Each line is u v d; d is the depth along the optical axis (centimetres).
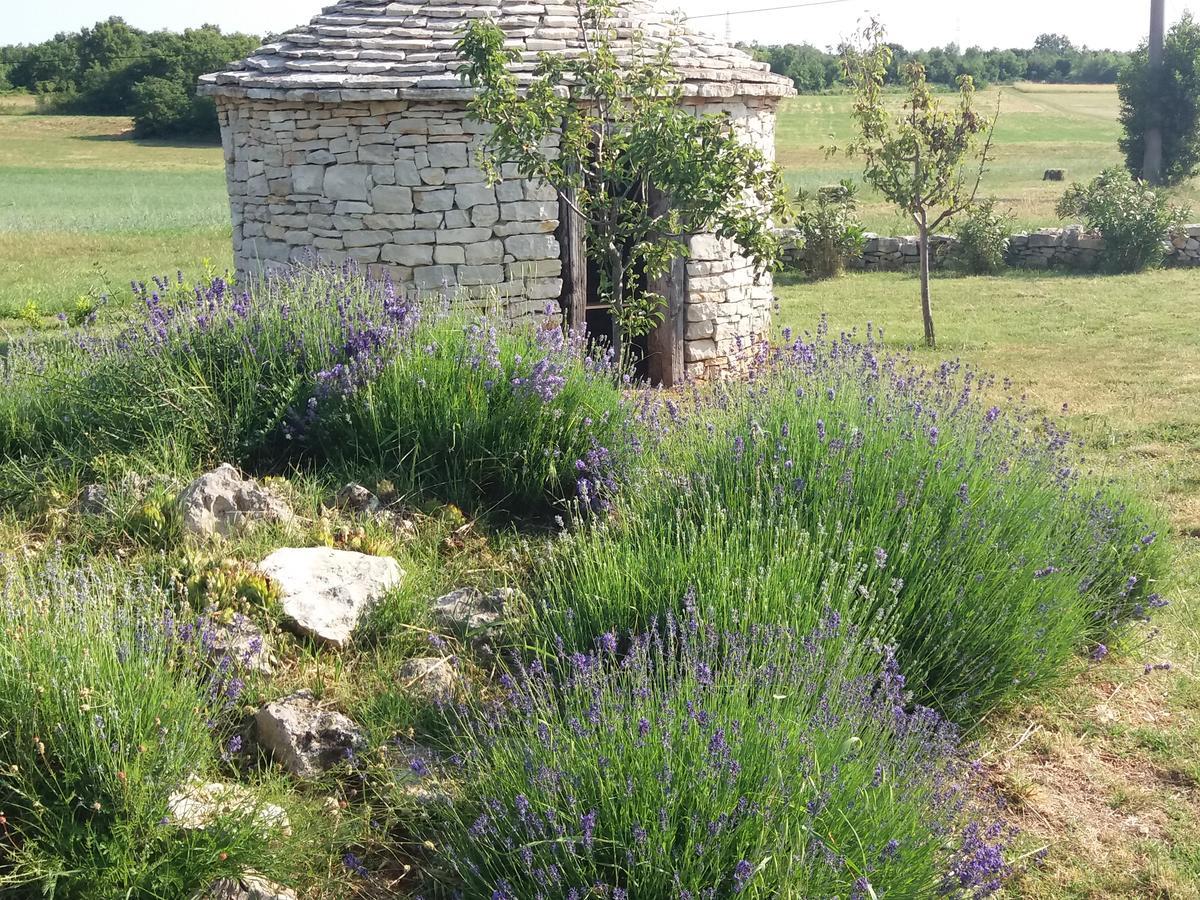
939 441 580
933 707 484
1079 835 427
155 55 8644
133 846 331
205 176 5556
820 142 5797
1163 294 1775
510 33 1073
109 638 374
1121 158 4722
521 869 329
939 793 380
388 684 454
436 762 412
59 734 345
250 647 439
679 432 649
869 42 1393
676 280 1122
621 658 452
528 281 1081
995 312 1670
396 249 1054
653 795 325
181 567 503
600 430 661
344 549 555
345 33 1089
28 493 589
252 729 420
